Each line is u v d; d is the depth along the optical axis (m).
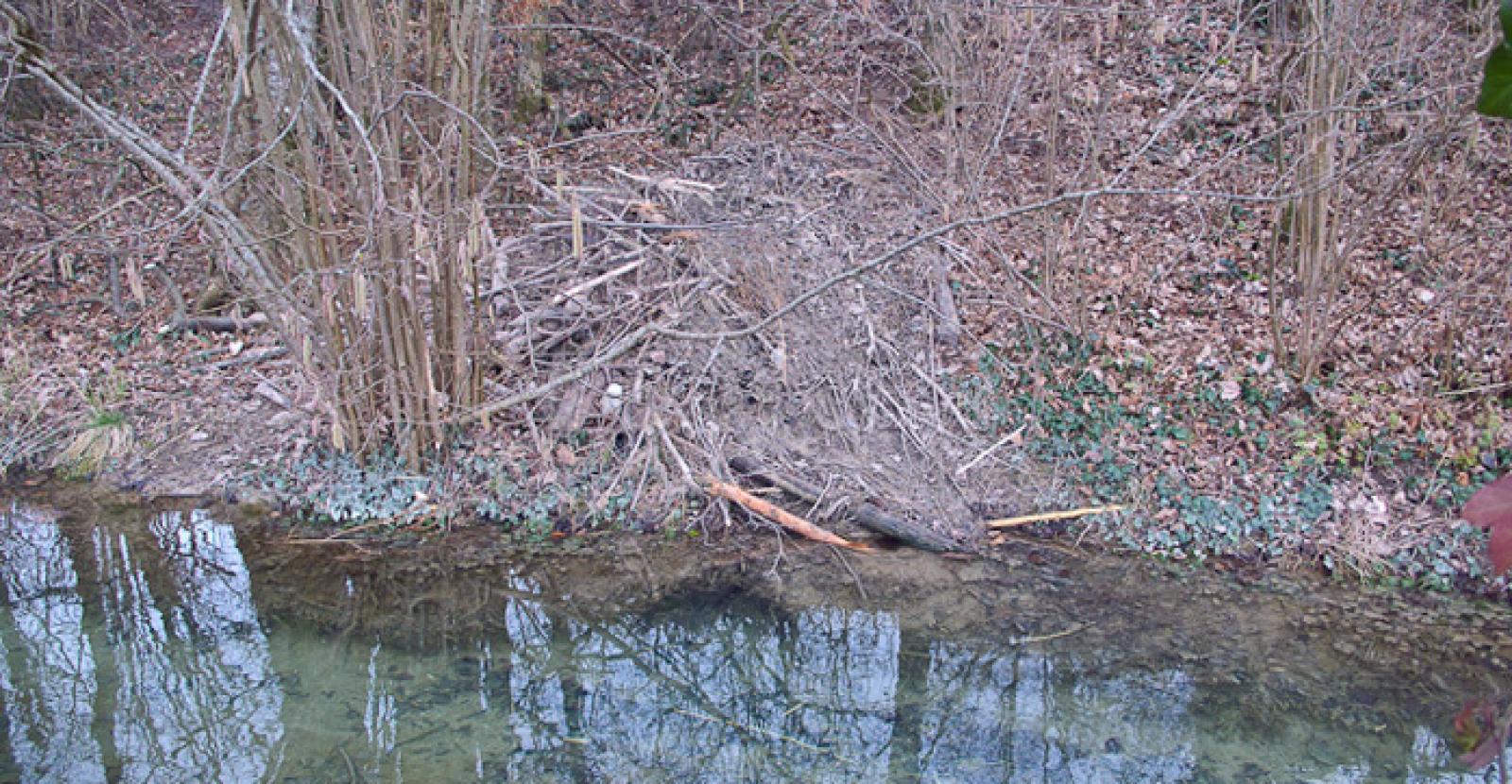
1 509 6.70
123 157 7.97
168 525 6.54
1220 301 7.68
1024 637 5.49
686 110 10.64
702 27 11.05
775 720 5.08
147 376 7.73
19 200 8.12
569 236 8.02
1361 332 7.16
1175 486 6.42
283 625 5.69
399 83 5.55
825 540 6.32
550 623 5.73
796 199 8.38
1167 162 9.04
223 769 4.62
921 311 7.58
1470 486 6.08
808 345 7.25
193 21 11.13
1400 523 6.04
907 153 8.79
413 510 6.59
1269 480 6.36
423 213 5.39
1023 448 6.84
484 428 6.69
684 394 7.05
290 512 6.64
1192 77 9.58
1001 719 4.97
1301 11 7.15
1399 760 4.61
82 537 6.43
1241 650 5.34
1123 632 5.50
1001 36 7.79
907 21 9.67
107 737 4.84
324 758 4.71
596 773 4.69
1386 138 8.05
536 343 7.34
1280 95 7.41
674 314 7.33
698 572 6.11
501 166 5.22
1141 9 7.73
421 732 4.91
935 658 5.39
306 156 5.71
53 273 8.73
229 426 7.29
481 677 5.33
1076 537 6.28
